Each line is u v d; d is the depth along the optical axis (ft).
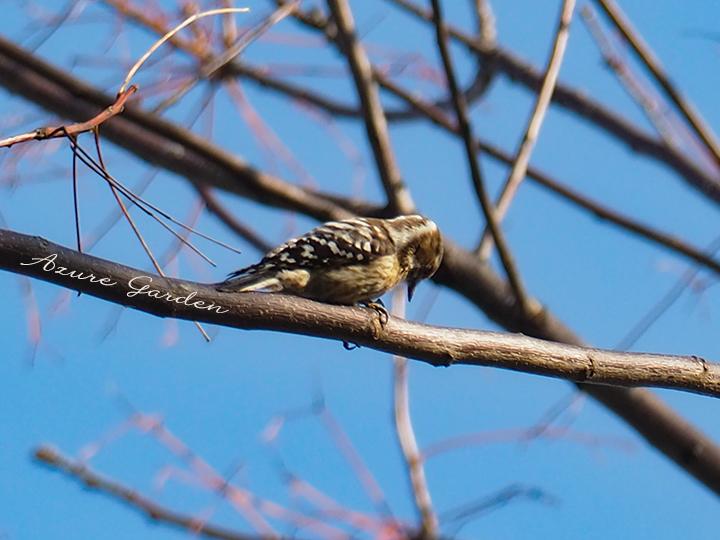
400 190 42.04
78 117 42.88
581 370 30.60
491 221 40.01
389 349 29.35
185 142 42.93
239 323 27.43
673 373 31.22
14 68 42.93
